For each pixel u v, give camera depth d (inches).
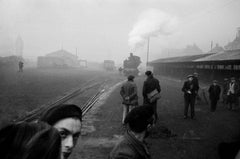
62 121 53.1
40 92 715.4
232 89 540.7
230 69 975.6
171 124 397.1
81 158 248.2
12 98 578.9
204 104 617.6
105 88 966.4
